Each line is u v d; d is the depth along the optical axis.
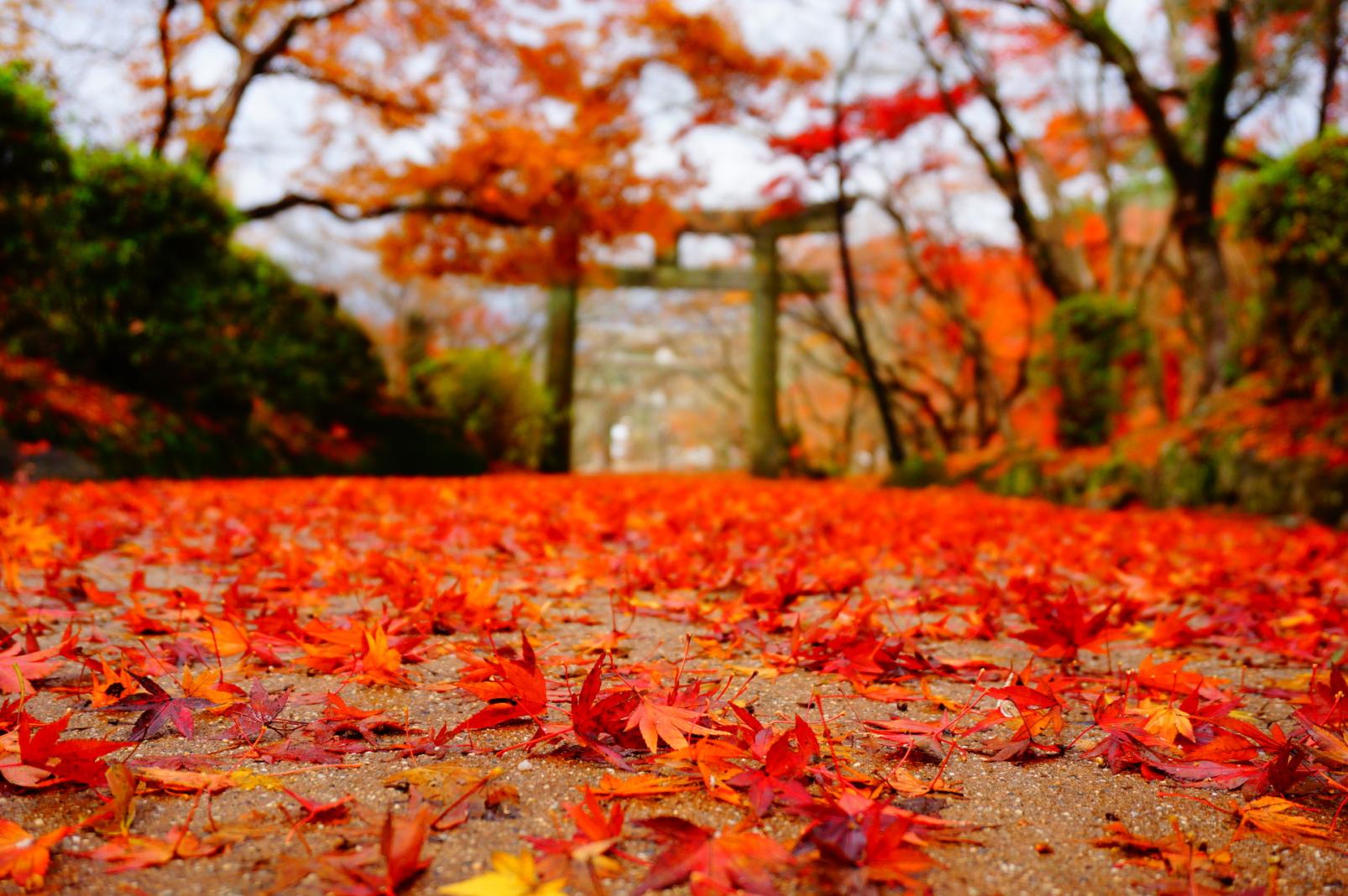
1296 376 6.97
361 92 12.27
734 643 1.92
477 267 16.50
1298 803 1.16
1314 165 5.96
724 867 0.83
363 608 2.07
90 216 7.43
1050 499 9.20
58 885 0.84
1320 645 2.14
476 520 4.46
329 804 1.00
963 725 1.45
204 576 2.78
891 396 17.73
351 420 12.26
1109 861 0.96
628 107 15.34
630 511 4.87
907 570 3.27
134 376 8.24
